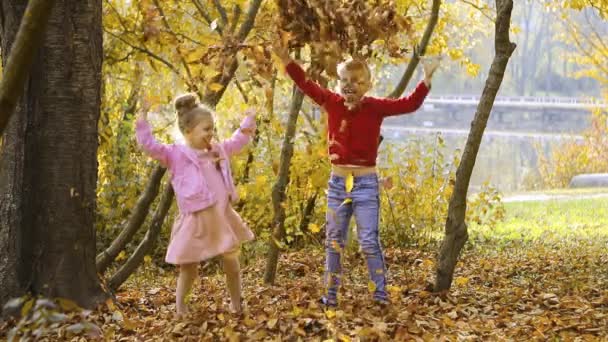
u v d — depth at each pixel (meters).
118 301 6.20
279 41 5.14
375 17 5.09
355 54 5.16
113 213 10.24
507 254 10.14
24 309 3.85
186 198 5.40
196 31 8.27
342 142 5.61
